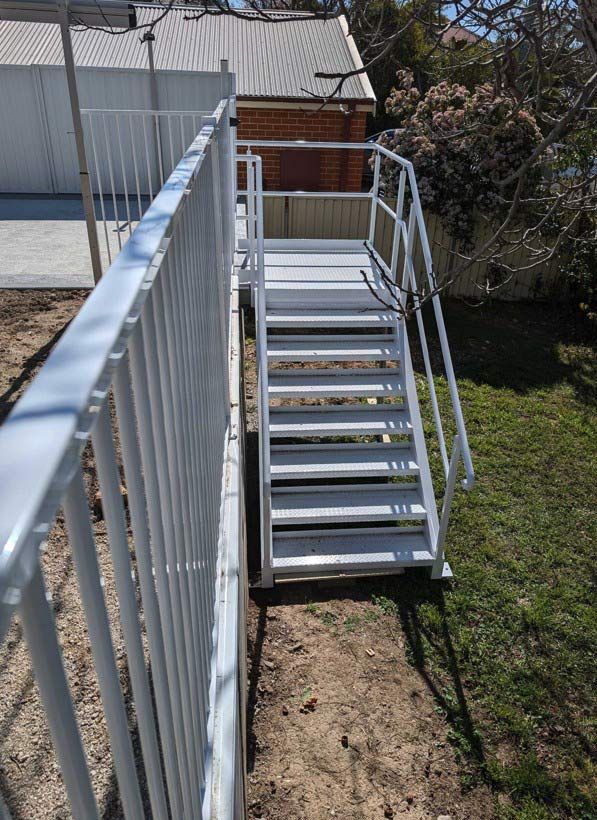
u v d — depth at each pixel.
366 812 2.77
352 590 4.08
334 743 3.07
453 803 2.86
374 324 5.08
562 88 3.12
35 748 1.64
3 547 0.34
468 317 8.78
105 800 1.56
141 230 0.91
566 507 5.04
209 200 2.13
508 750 3.12
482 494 5.12
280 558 4.12
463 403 6.55
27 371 3.88
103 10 4.31
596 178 3.00
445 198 8.73
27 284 5.55
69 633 2.02
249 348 6.98
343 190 11.51
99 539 2.45
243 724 2.56
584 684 3.51
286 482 5.27
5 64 10.78
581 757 3.12
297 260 6.02
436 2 2.39
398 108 9.05
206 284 1.98
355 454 4.63
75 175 11.63
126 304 0.66
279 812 2.74
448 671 3.52
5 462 0.39
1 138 11.27
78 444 0.47
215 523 2.06
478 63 3.04
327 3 2.42
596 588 4.20
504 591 4.12
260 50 12.16
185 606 1.23
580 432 6.14
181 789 1.09
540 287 9.30
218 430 2.37
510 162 8.13
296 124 10.98
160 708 0.92
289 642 3.64
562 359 7.72
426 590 4.09
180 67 11.50
